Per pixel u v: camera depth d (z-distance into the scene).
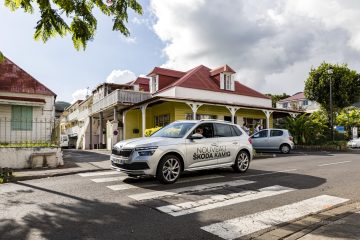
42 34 5.14
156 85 25.48
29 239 3.95
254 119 26.89
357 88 33.59
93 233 4.16
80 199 6.07
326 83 33.97
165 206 5.51
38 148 11.38
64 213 5.10
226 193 6.54
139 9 5.66
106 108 23.72
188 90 22.92
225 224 4.52
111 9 5.53
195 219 4.77
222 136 9.14
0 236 4.04
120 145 7.86
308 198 6.07
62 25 5.07
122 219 4.77
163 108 22.73
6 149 10.92
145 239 3.96
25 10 5.24
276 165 11.48
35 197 6.29
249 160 9.77
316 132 24.50
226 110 24.70
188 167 8.08
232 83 26.16
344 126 39.22
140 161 7.30
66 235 4.09
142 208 5.39
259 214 5.00
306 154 17.69
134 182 7.89
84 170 10.16
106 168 10.68
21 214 5.04
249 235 4.07
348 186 7.25
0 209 5.34
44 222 4.62
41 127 17.72
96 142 31.47
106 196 6.31
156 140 7.71
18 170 10.49
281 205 5.56
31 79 18.62
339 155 16.56
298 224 4.45
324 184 7.51
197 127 8.61
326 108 34.78
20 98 17.28
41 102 17.52
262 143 19.34
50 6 4.92
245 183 7.65
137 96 22.47
